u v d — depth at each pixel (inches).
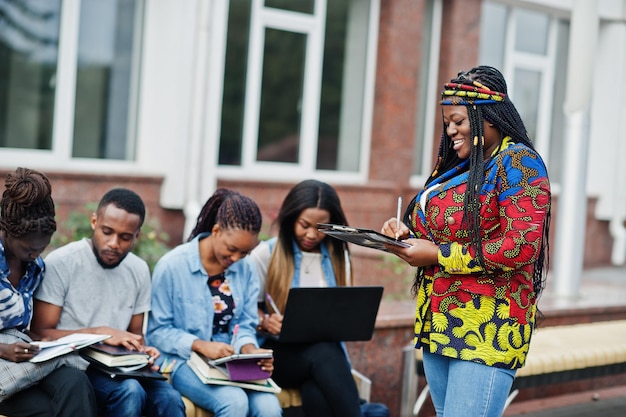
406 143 411.2
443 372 150.3
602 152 470.0
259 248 203.9
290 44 384.2
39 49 325.1
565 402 279.3
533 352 225.8
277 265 200.4
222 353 173.2
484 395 142.1
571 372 228.5
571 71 314.5
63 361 156.1
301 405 193.0
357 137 409.4
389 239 140.6
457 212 144.3
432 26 425.4
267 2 375.2
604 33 465.1
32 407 153.8
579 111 314.3
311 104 392.5
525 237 136.8
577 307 289.3
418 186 417.7
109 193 167.0
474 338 143.3
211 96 346.9
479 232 140.6
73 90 332.5
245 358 171.8
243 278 188.4
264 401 174.2
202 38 340.8
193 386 174.7
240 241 176.2
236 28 366.6
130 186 335.3
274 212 357.7
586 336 251.3
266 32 376.5
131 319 176.6
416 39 408.5
